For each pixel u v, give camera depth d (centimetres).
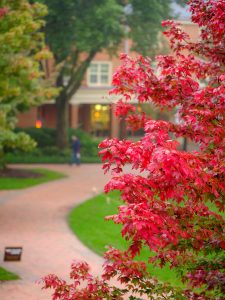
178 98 662
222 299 651
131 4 3384
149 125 590
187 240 650
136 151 542
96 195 2588
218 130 586
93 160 4038
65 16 3259
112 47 3828
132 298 649
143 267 659
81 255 1527
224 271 672
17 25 1559
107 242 1680
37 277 1314
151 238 521
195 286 677
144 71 673
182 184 565
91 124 5191
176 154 514
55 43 3384
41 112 5012
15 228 1852
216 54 691
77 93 4772
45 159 3981
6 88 1614
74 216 2086
